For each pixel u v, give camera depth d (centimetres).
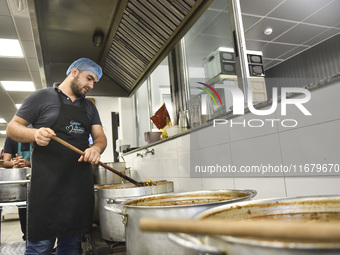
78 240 170
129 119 539
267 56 496
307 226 32
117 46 257
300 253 35
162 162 246
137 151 321
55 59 278
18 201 224
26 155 340
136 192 157
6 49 478
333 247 34
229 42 296
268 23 400
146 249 89
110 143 641
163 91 497
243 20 391
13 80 615
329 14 384
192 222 37
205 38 332
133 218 93
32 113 164
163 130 260
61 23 214
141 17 206
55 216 154
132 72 285
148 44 231
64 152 163
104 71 317
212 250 42
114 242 163
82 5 192
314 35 438
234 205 71
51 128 164
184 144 203
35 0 180
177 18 190
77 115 173
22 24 405
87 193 168
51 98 169
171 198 129
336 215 69
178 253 86
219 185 159
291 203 75
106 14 205
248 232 34
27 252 153
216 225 36
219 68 288
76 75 176
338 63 361
